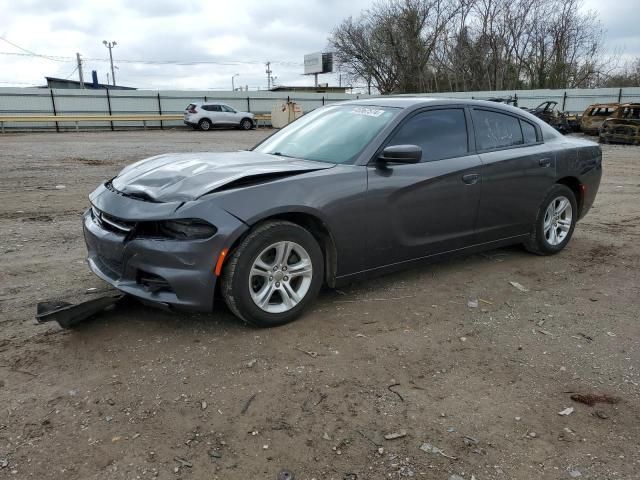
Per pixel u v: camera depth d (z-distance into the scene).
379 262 4.02
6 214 6.88
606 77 44.56
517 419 2.66
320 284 3.71
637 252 5.66
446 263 5.10
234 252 3.28
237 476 2.22
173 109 33.19
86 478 2.19
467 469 2.30
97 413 2.61
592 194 5.71
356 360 3.19
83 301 3.70
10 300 3.96
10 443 2.38
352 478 2.23
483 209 4.59
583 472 2.30
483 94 32.34
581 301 4.23
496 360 3.24
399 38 47.03
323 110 4.84
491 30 43.50
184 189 3.33
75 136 23.61
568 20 42.22
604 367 3.19
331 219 3.62
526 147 5.00
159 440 2.43
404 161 3.75
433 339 3.49
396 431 2.54
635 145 20.30
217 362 3.10
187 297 3.20
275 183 3.44
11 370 2.97
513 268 5.01
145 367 3.03
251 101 35.25
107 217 3.51
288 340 3.40
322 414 2.65
